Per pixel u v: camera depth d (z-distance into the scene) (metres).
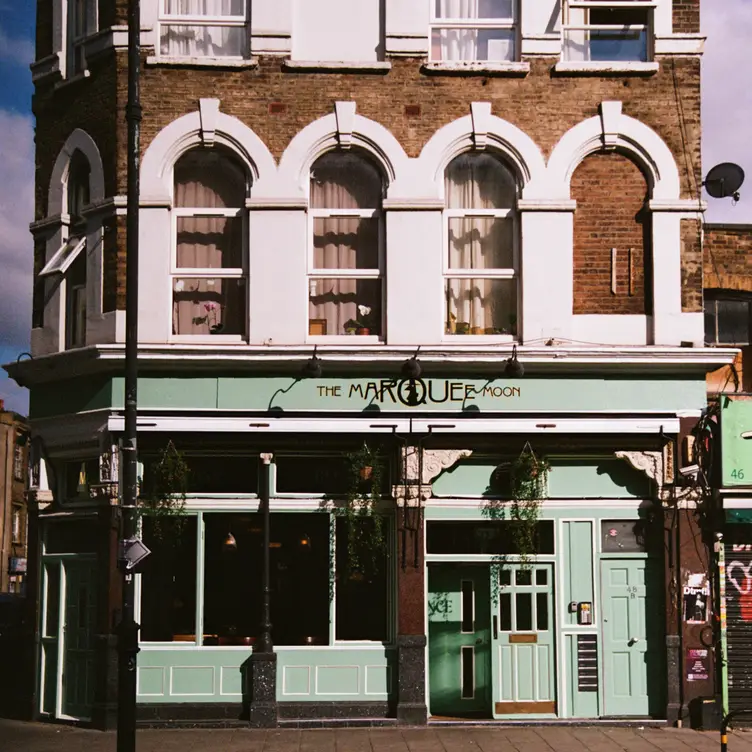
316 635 16.00
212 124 16.39
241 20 16.83
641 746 14.31
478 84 16.61
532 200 16.44
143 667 15.77
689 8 16.80
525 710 16.03
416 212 16.42
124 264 16.36
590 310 16.44
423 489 15.91
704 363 16.14
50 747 14.34
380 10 16.78
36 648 16.98
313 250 16.61
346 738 14.83
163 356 15.86
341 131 16.44
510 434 15.99
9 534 50.41
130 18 13.77
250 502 16.06
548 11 16.72
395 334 16.25
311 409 16.06
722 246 18.20
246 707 15.74
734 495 15.95
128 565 13.14
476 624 16.33
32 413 17.38
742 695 15.99
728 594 16.09
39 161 17.64
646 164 16.58
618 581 16.23
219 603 16.03
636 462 16.09
